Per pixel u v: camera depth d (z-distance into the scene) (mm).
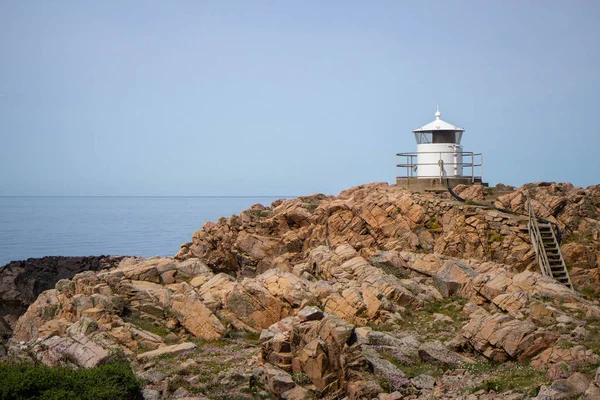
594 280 41781
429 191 53531
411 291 40031
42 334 38188
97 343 33594
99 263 80375
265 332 32406
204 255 56406
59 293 46031
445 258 43406
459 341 31531
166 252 169500
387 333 34344
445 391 27188
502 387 26422
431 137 55844
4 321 68000
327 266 44219
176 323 39344
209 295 41062
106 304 40219
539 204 47844
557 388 24094
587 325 32531
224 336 37250
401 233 48969
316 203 58219
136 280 44531
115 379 27812
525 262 43438
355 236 50531
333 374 28016
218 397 27984
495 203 49375
